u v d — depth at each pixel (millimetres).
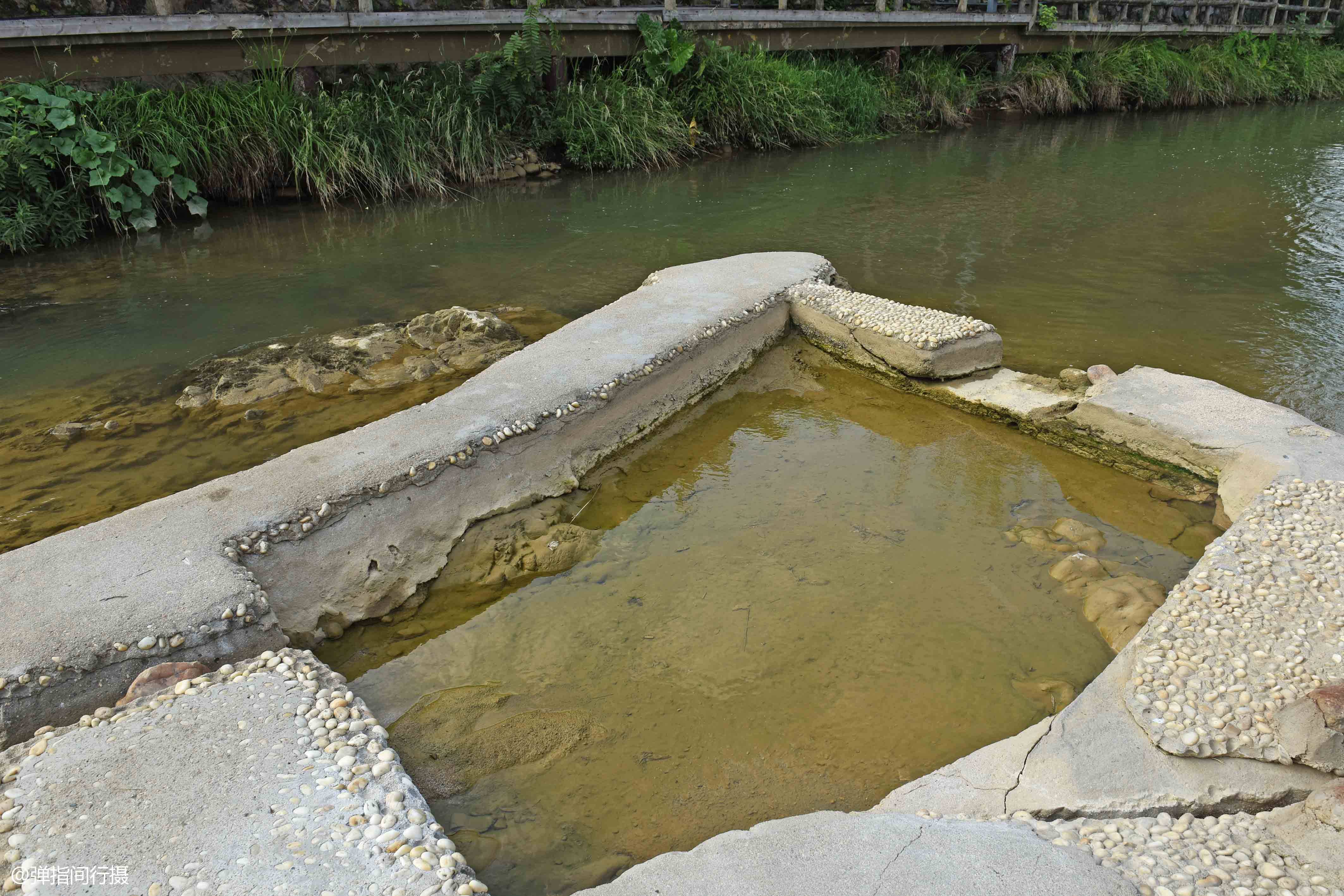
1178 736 2432
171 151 7516
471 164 9031
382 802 2191
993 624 3160
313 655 2928
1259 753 2379
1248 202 8555
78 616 2680
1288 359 5062
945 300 6055
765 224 7852
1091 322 5641
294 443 4301
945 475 4160
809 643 3078
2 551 3418
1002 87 14062
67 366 5059
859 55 13438
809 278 5797
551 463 3924
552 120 9750
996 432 4559
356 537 3299
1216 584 2980
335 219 7906
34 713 2469
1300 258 6867
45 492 3865
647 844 2361
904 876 2008
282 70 8094
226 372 4926
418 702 2863
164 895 1908
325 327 5609
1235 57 16281
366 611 3242
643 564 3523
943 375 4855
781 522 3781
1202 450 3867
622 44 10312
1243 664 2639
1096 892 1973
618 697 2869
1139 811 2291
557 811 2461
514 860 2314
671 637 3123
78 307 5875
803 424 4676
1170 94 15211
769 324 5395
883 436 4531
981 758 2504
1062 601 3271
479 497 3646
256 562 3074
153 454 4199
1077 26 14594
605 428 4211
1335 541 3148
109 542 3033
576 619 3229
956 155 10969
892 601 3281
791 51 12430
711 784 2547
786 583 3383
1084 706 2613
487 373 4316
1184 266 6695
